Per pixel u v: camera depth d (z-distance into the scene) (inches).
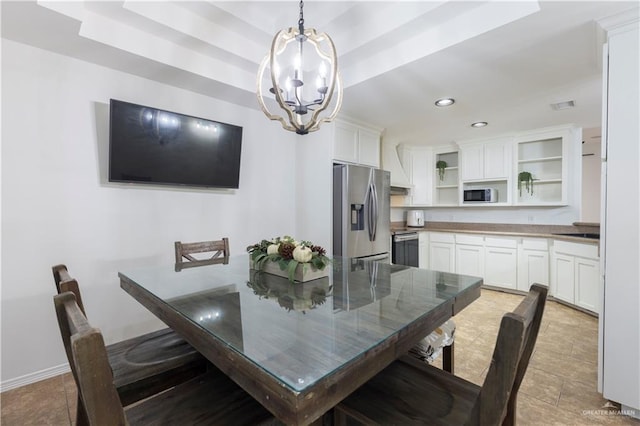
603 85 70.7
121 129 94.0
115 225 97.5
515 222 181.6
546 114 137.5
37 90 83.7
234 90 112.9
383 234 152.6
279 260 65.4
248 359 31.6
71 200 89.3
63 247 88.0
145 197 104.0
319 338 36.3
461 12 77.6
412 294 53.8
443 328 70.1
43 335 84.8
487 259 172.4
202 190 118.7
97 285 94.0
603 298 72.2
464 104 123.9
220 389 45.0
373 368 34.5
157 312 52.9
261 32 98.1
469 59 87.4
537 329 38.8
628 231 67.8
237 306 48.1
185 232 114.0
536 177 172.2
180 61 95.5
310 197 144.9
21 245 81.8
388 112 133.3
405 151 201.8
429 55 85.2
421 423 37.8
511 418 40.3
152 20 82.6
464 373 85.5
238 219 130.2
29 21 71.7
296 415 26.4
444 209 211.6
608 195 70.5
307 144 146.6
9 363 80.2
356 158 147.1
